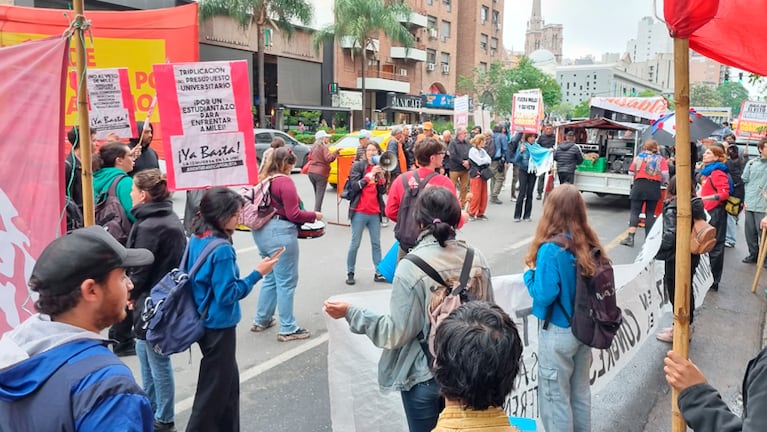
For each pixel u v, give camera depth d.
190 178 3.66
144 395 1.46
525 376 3.52
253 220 4.77
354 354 2.96
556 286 2.86
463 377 1.50
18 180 2.69
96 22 4.04
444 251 2.45
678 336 2.03
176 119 3.59
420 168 4.54
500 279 3.45
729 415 1.68
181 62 3.82
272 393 4.05
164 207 3.55
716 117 26.11
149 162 5.93
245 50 33.22
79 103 2.69
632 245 9.13
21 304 2.70
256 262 7.58
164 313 2.87
